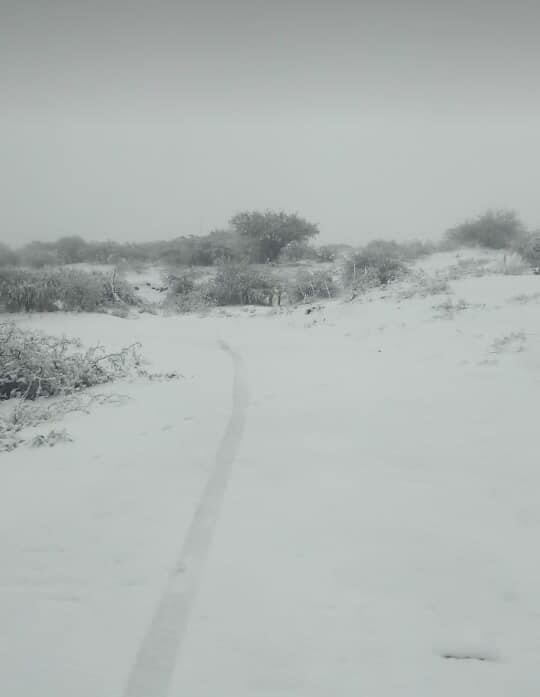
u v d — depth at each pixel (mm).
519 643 2035
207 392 6480
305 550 2715
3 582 2514
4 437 5219
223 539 2850
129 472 3922
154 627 2133
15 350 7605
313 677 1843
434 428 4695
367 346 9781
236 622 2152
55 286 18500
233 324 15516
